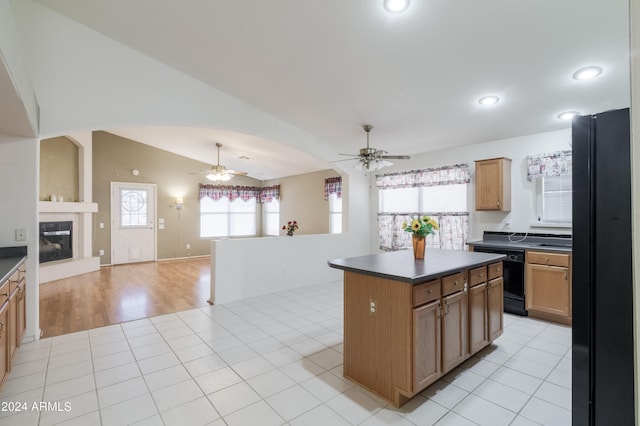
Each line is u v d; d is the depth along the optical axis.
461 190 4.97
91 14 2.79
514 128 4.09
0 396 2.13
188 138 6.61
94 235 7.05
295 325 3.46
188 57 3.22
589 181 1.25
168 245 8.14
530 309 3.66
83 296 4.64
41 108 2.80
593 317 1.24
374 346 2.20
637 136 0.57
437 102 3.54
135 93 3.24
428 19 2.29
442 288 2.23
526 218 4.25
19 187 2.87
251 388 2.25
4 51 1.54
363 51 2.75
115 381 2.33
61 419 1.92
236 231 9.39
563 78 2.86
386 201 6.02
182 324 3.49
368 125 4.34
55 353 2.77
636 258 0.57
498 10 2.13
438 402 2.10
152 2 2.51
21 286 2.72
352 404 2.07
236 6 2.41
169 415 1.96
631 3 0.59
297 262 5.17
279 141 4.50
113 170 7.32
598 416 1.23
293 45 2.79
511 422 1.90
